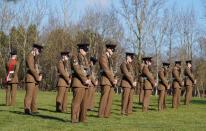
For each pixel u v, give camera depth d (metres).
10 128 13.67
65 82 20.38
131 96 20.50
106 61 18.45
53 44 66.25
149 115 20.25
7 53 63.44
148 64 22.97
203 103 31.36
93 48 63.69
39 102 26.39
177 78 25.89
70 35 67.12
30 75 18.53
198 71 72.25
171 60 66.56
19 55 62.00
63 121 15.94
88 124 15.36
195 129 14.70
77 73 15.46
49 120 16.12
